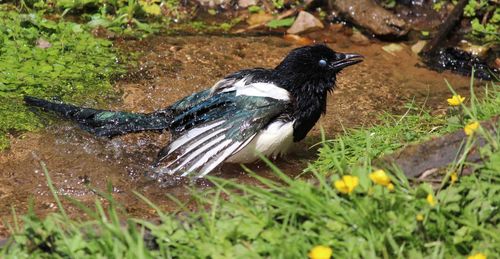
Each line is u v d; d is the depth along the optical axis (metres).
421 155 7.92
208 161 10.16
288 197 7.49
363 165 8.06
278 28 15.06
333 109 12.42
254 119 10.31
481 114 9.70
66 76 12.84
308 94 10.72
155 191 9.98
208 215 7.44
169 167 10.38
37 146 10.83
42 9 14.75
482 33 14.90
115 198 9.73
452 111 10.88
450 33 14.89
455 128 9.65
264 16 15.38
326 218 7.23
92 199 9.68
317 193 7.45
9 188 9.84
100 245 6.96
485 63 14.23
